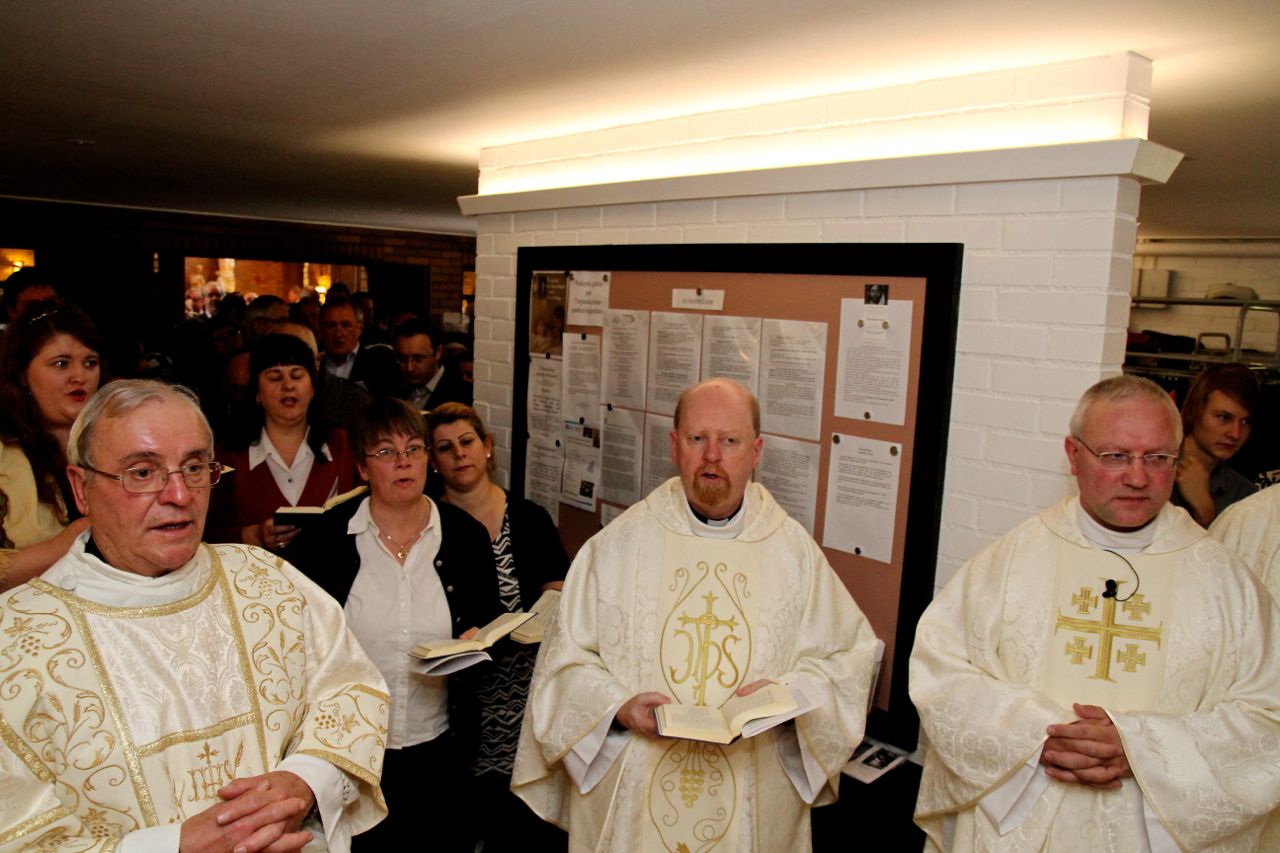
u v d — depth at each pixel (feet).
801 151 10.20
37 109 13.25
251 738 5.20
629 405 11.99
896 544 9.26
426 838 7.93
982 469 8.68
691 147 11.44
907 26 7.42
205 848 4.50
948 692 6.41
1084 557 6.35
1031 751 5.86
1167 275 28.84
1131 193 7.86
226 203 28.35
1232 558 6.20
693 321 11.07
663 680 7.01
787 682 6.72
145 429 4.82
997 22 7.22
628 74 9.51
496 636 7.43
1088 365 7.93
